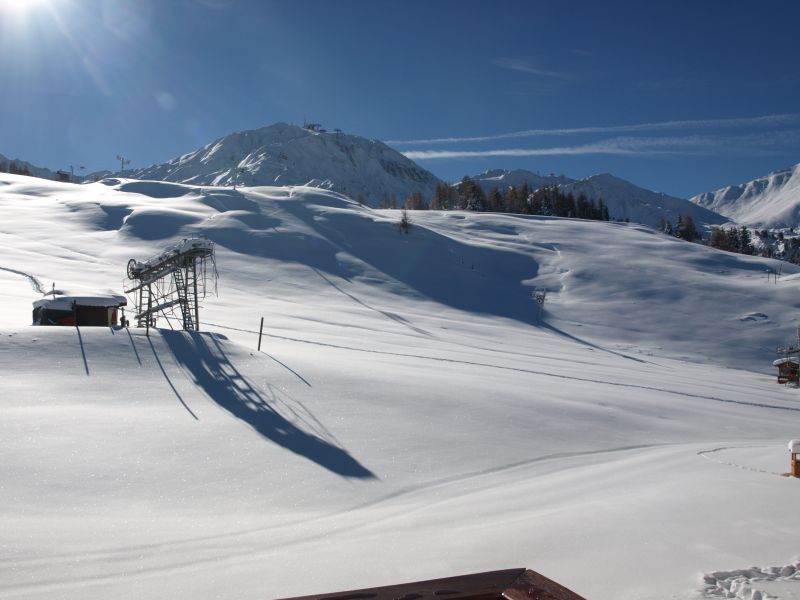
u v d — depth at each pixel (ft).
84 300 92.27
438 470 50.31
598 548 23.79
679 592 18.12
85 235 274.36
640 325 250.37
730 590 18.12
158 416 53.93
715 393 126.62
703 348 230.07
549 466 54.54
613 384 115.24
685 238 549.54
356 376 75.82
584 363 159.53
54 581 22.59
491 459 54.75
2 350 64.44
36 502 35.76
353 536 29.81
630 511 30.89
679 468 50.67
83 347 68.74
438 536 27.53
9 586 22.04
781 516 29.58
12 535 28.76
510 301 268.82
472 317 236.43
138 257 247.09
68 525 31.58
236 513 36.96
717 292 288.51
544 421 70.28
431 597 8.17
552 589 8.42
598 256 338.34
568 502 35.88
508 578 8.95
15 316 111.45
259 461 46.93
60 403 53.72
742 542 24.56
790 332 246.68
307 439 53.42
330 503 40.47
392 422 61.41
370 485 44.93
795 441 45.91
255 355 77.46
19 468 40.16
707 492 36.50
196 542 28.99
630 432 72.49
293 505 39.52
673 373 168.76
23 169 602.03
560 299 278.87
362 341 133.90
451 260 307.78
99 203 323.16
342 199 405.80
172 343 75.00
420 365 102.42
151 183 398.83
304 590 20.33
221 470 44.50
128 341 72.84
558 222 431.43
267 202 360.69
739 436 80.43
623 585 19.06
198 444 48.73
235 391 64.08
